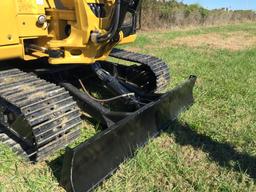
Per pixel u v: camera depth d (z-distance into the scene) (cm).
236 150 449
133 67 612
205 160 421
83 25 441
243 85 702
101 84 581
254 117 551
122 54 626
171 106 494
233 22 2673
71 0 446
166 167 400
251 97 636
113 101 515
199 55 1001
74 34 453
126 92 489
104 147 358
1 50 428
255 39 1562
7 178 362
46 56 460
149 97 504
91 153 339
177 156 418
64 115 389
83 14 437
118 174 378
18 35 435
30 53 468
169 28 1852
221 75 768
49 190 345
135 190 355
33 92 391
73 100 420
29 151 394
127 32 509
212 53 1062
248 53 1098
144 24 1698
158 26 1784
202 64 870
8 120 397
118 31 446
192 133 484
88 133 452
